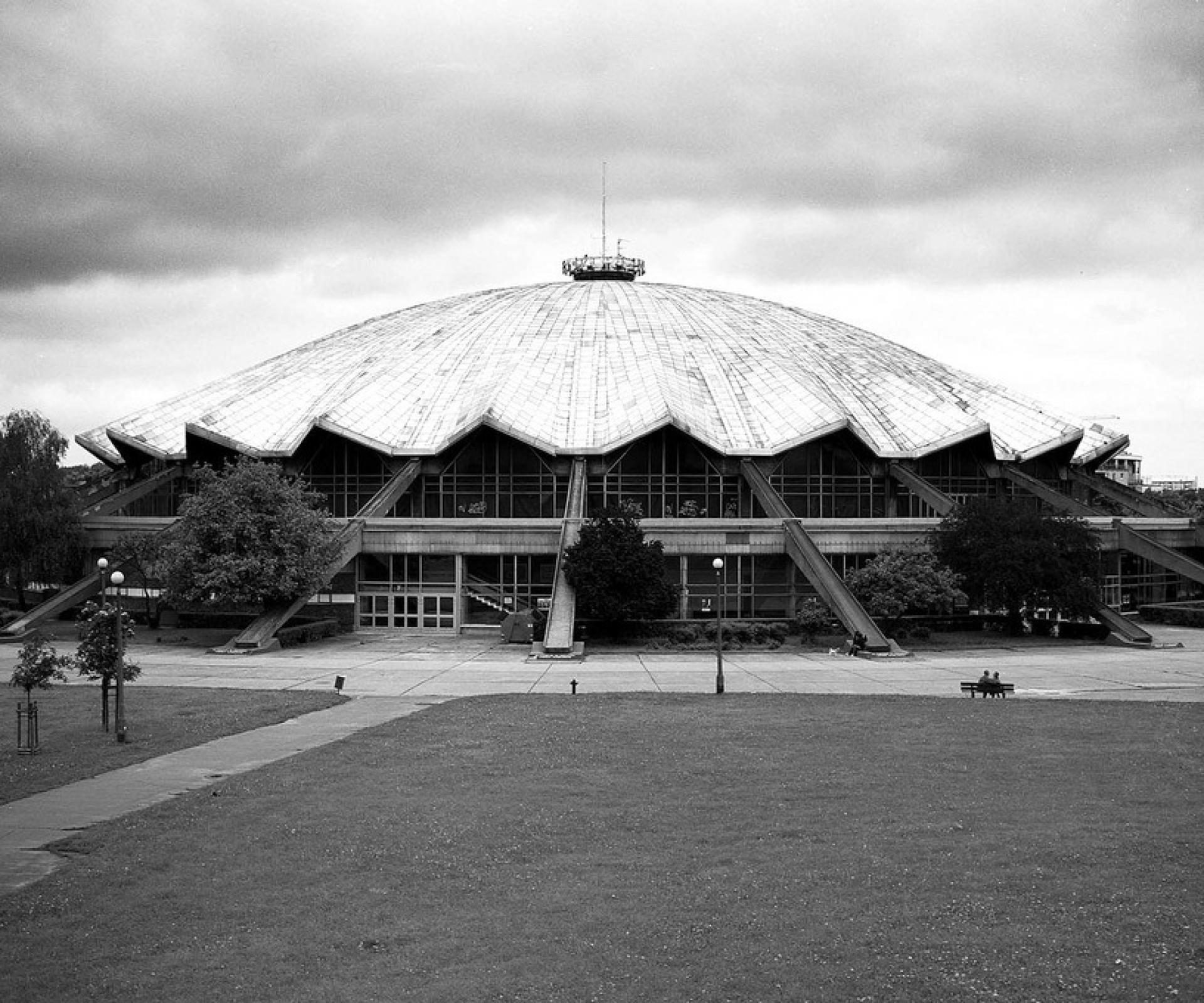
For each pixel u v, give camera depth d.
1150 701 41.19
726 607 70.00
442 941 17.66
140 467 87.94
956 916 18.23
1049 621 68.06
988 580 64.12
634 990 15.83
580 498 72.06
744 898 19.27
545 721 36.62
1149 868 20.38
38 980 16.33
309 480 80.38
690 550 69.06
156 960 17.03
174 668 52.56
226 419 80.88
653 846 22.44
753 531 69.31
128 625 43.28
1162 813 24.27
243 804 25.62
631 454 77.56
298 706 40.03
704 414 78.75
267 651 59.72
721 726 35.59
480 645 63.41
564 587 63.41
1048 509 73.12
